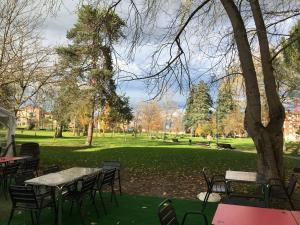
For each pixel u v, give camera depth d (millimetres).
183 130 93125
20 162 10719
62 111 31688
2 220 7781
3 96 19047
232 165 18828
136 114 80438
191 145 43375
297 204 9008
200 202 9578
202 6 10297
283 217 4582
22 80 17781
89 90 33469
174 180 13422
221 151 30375
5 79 17422
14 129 17719
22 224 7520
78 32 25547
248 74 9664
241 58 9703
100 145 37656
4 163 11031
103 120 39438
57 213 7266
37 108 20953
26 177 7934
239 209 4926
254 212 4785
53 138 52125
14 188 6859
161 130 85000
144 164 18406
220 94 11773
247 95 9758
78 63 21031
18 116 22891
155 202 9594
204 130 70750
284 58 16828
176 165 18125
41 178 7633
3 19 17234
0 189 10750
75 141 44906
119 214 8336
